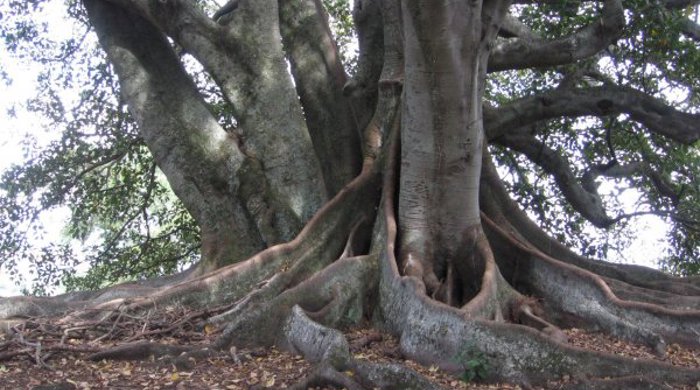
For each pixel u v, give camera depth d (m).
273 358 8.56
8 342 8.54
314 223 11.39
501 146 17.19
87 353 8.51
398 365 7.40
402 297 9.47
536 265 10.97
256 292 10.26
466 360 7.99
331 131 13.15
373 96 13.15
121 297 10.95
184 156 12.99
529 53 12.50
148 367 8.20
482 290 9.47
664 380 7.81
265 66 13.14
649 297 11.05
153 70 13.60
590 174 17.48
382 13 12.55
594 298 10.38
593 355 7.87
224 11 15.39
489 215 12.21
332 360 7.66
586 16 14.69
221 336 8.78
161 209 22.17
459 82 9.52
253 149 12.91
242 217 12.70
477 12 9.22
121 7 14.10
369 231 11.64
